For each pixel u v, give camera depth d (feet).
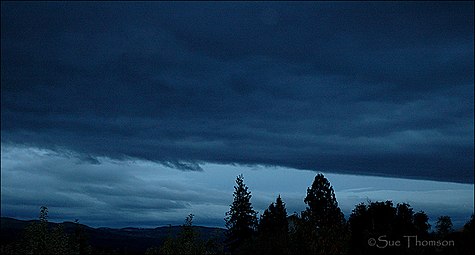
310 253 141.49
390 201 157.07
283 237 148.87
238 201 304.50
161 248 177.17
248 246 153.17
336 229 148.05
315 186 235.61
